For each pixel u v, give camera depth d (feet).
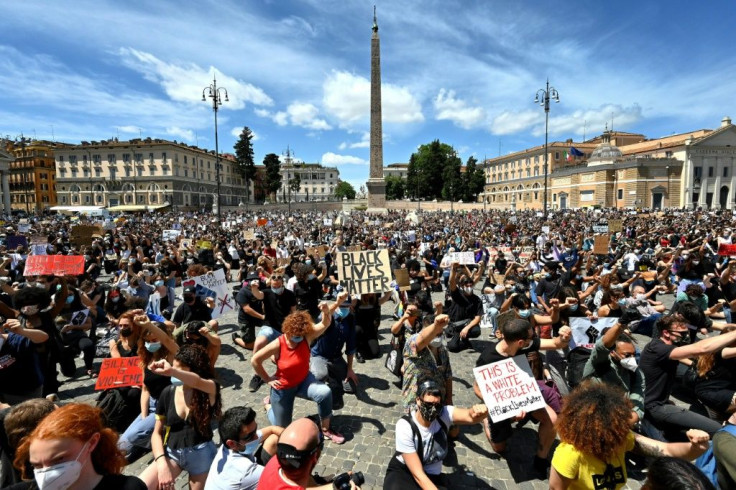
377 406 17.62
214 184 308.60
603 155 227.61
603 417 7.77
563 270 29.91
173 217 173.47
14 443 7.94
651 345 13.39
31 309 15.57
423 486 9.36
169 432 10.30
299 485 7.57
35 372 14.38
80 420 6.44
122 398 13.61
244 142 291.17
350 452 14.20
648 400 13.10
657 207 205.16
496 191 330.95
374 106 180.04
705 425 11.89
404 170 491.72
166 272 35.65
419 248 59.41
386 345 25.94
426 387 9.87
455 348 23.59
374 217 164.04
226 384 19.98
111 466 6.93
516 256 43.04
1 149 196.75
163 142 253.65
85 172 261.65
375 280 19.74
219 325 30.73
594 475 7.97
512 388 11.80
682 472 6.09
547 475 12.80
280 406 13.69
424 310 19.52
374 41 175.11
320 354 17.53
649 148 236.84
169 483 9.79
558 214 161.07
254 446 9.89
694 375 14.75
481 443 14.80
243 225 126.31
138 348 13.03
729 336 11.67
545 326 17.19
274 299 20.34
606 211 171.94
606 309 17.90
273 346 13.52
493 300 27.20
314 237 79.97
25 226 82.12
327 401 14.38
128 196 258.37
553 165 266.98
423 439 9.92
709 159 206.69
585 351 14.83
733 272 24.62
